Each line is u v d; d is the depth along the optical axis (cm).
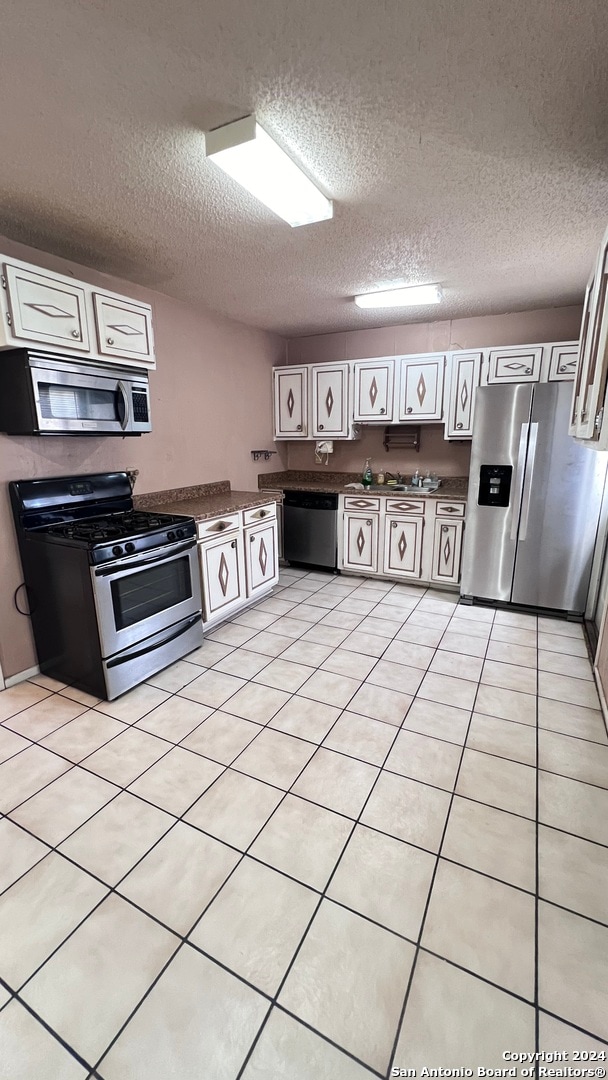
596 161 172
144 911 135
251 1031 108
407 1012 112
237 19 112
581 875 145
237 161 160
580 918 133
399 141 160
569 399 314
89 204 201
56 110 141
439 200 201
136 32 115
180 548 275
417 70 129
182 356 353
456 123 150
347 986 117
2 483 243
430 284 316
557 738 209
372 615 352
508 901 137
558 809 170
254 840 158
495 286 324
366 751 202
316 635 318
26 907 137
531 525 341
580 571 333
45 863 150
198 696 245
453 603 376
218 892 141
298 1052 105
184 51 121
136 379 271
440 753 200
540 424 325
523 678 260
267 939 128
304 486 461
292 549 471
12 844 157
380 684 255
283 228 226
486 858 151
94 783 184
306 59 124
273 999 114
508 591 358
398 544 414
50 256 255
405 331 440
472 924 131
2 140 155
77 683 251
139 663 253
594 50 120
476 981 118
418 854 153
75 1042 107
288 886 142
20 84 131
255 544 358
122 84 132
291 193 183
